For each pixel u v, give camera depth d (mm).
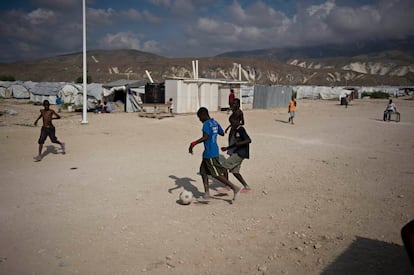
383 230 5027
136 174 8492
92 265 4051
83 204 6184
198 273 3891
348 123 22531
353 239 4719
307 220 5457
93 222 5348
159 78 143250
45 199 6441
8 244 4574
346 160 10508
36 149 11711
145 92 27266
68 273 3875
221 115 25078
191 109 26328
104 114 24656
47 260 4160
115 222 5352
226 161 6906
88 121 19953
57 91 38469
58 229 5066
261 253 4359
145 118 21656
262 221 5422
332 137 15836
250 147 12875
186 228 5145
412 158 10852
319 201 6414
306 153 11680
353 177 8328
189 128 18078
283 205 6195
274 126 20188
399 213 5742
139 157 10727
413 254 2230
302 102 52000
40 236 4824
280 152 11844
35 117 23219
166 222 5379
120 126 17922
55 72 132875
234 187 6410
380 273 3824
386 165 9773
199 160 10383
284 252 4379
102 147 12422
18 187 7215
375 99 65375
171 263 4094
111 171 8773
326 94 64750
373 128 19766
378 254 4266
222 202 6422
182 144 13508
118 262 4125
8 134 14656
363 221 5395
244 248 4500
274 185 7617
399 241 4645
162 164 9727
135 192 6969
